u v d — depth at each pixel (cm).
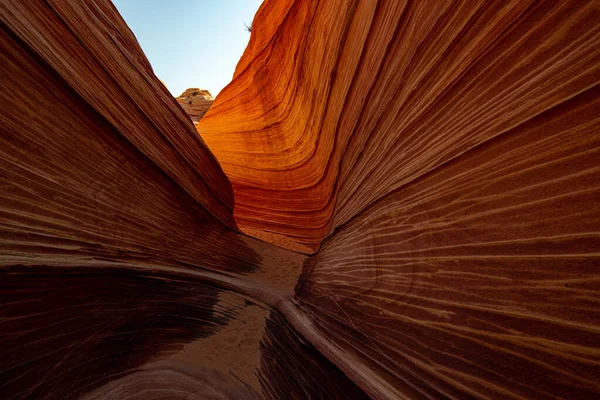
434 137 270
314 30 712
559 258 156
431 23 278
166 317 365
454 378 195
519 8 190
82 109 328
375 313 299
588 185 147
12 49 255
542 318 159
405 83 326
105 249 328
